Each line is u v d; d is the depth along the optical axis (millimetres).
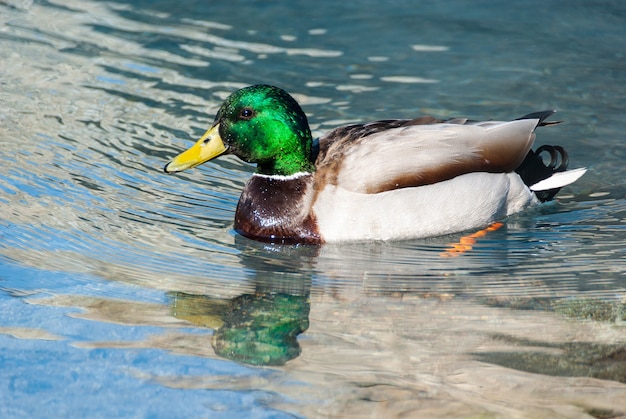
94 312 8609
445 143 10273
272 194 10289
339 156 10227
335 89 13797
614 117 13094
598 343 8109
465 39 15477
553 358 7875
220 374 7641
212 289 9219
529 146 10680
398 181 10008
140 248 9984
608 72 14336
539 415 7090
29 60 14469
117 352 7934
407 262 9891
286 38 15422
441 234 10359
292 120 10141
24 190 10992
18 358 7797
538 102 13492
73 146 12094
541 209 11094
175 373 7648
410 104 13383
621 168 11938
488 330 8375
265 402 7238
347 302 9008
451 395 7336
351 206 9992
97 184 11273
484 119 12992
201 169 12008
